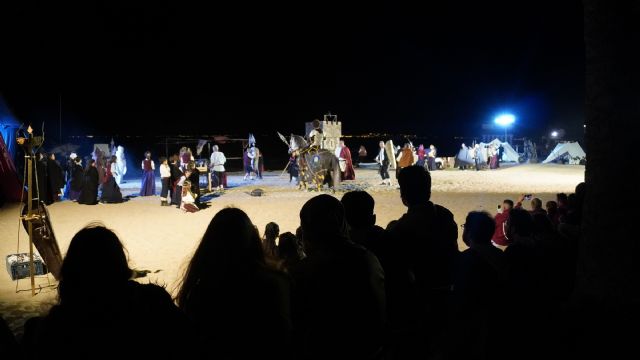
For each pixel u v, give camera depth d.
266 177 27.19
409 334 3.41
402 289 3.40
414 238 3.66
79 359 2.03
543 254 5.15
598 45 4.24
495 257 3.73
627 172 4.13
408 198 3.83
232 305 2.53
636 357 3.74
